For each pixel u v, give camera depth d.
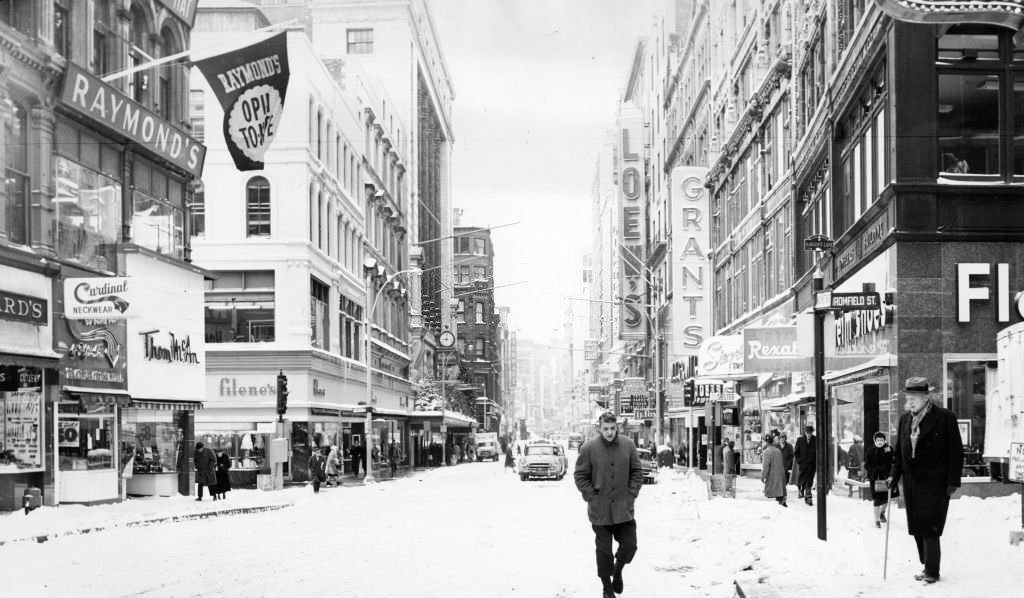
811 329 17.69
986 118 25.45
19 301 26.98
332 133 58.47
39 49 28.28
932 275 25.22
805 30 36.91
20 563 16.55
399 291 83.88
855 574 12.48
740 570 13.85
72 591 13.30
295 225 50.72
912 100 25.33
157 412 36.06
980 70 25.44
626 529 12.12
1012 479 14.38
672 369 73.69
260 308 50.84
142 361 33.97
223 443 50.16
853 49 29.48
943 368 25.06
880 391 26.88
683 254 60.00
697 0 66.81
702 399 50.88
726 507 23.19
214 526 24.05
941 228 25.20
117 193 33.53
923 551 11.79
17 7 28.36
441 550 17.95
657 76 93.88
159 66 37.16
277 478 41.84
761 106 45.12
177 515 26.84
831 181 32.34
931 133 25.28
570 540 19.80
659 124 91.56
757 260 46.88
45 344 28.44
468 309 172.00
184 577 14.58
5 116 27.56
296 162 50.72
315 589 13.27
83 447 30.66
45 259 28.56
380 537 20.61
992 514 18.92
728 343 38.88
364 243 69.12
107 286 29.17
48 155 29.25
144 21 36.03
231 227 50.72
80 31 31.06
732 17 54.53
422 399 89.25
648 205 103.56
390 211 79.38
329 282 56.66
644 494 34.97
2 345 26.55
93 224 31.92
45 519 24.59
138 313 29.25
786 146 40.62
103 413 31.69
